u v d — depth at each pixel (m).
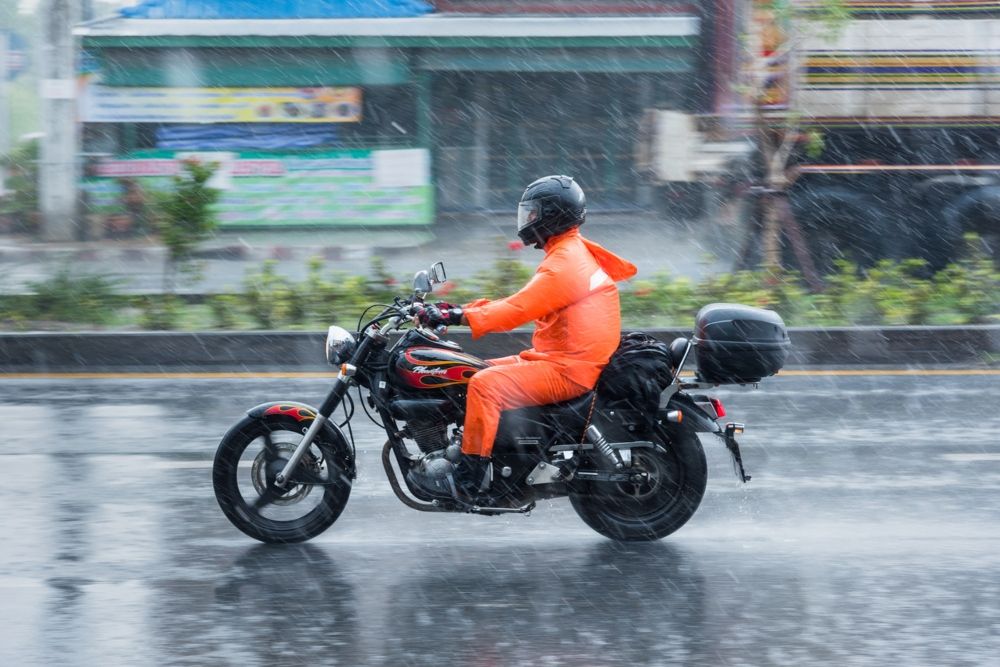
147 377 18.73
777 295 22.78
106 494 12.48
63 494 12.47
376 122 35.09
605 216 35.78
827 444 14.63
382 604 9.43
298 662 8.33
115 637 8.77
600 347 10.29
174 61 34.28
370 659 8.38
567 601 9.50
